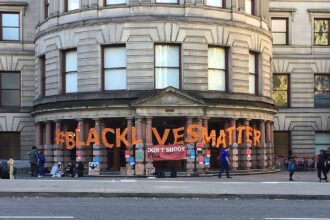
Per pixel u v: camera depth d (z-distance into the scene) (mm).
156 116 34094
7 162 33781
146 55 35344
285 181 29062
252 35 39062
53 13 38594
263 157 39000
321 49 48875
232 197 20156
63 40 37594
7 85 46125
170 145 33938
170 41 35562
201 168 34031
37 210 15711
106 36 35844
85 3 36625
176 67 36031
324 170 29641
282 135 48719
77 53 36844
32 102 45750
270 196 20234
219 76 37219
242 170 36688
